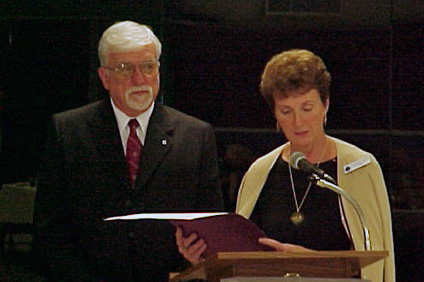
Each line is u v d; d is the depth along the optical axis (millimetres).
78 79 13844
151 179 9594
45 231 9602
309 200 9133
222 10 13805
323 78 8961
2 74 13969
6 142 14008
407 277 13680
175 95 13703
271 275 7180
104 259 9570
